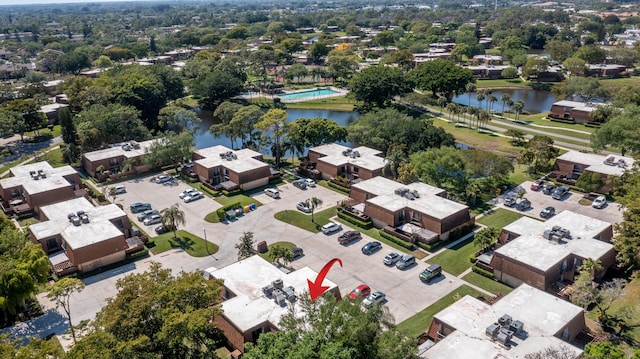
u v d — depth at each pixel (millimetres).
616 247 62188
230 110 127812
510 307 51312
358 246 73375
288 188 97125
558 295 57844
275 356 36594
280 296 52656
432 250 71500
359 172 96938
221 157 103625
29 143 127312
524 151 101750
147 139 123375
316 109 169500
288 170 108062
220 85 170750
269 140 112688
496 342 45781
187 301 43344
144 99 143750
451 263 68125
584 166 94000
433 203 78688
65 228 71875
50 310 58719
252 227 80000
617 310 54469
